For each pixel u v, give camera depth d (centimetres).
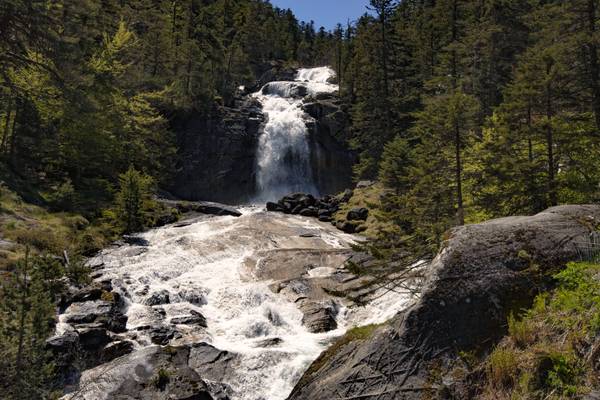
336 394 694
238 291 1870
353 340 817
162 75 5016
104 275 1886
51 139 2930
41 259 1491
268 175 5144
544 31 2717
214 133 4975
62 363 1145
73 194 2623
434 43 5175
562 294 600
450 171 2009
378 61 4828
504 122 1838
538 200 1680
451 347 636
